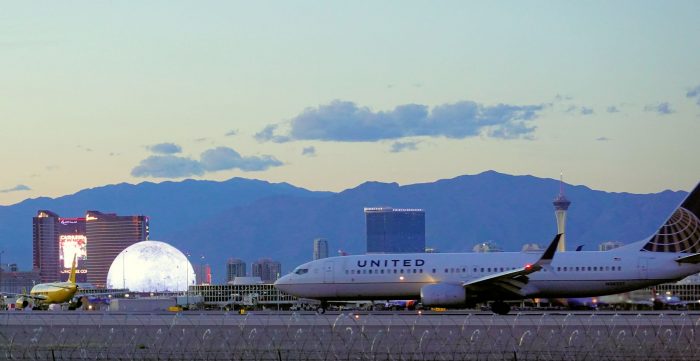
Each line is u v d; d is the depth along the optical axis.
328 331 157.62
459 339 139.00
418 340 140.12
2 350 134.00
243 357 123.25
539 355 120.25
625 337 140.75
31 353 131.62
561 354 121.06
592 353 121.56
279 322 181.75
